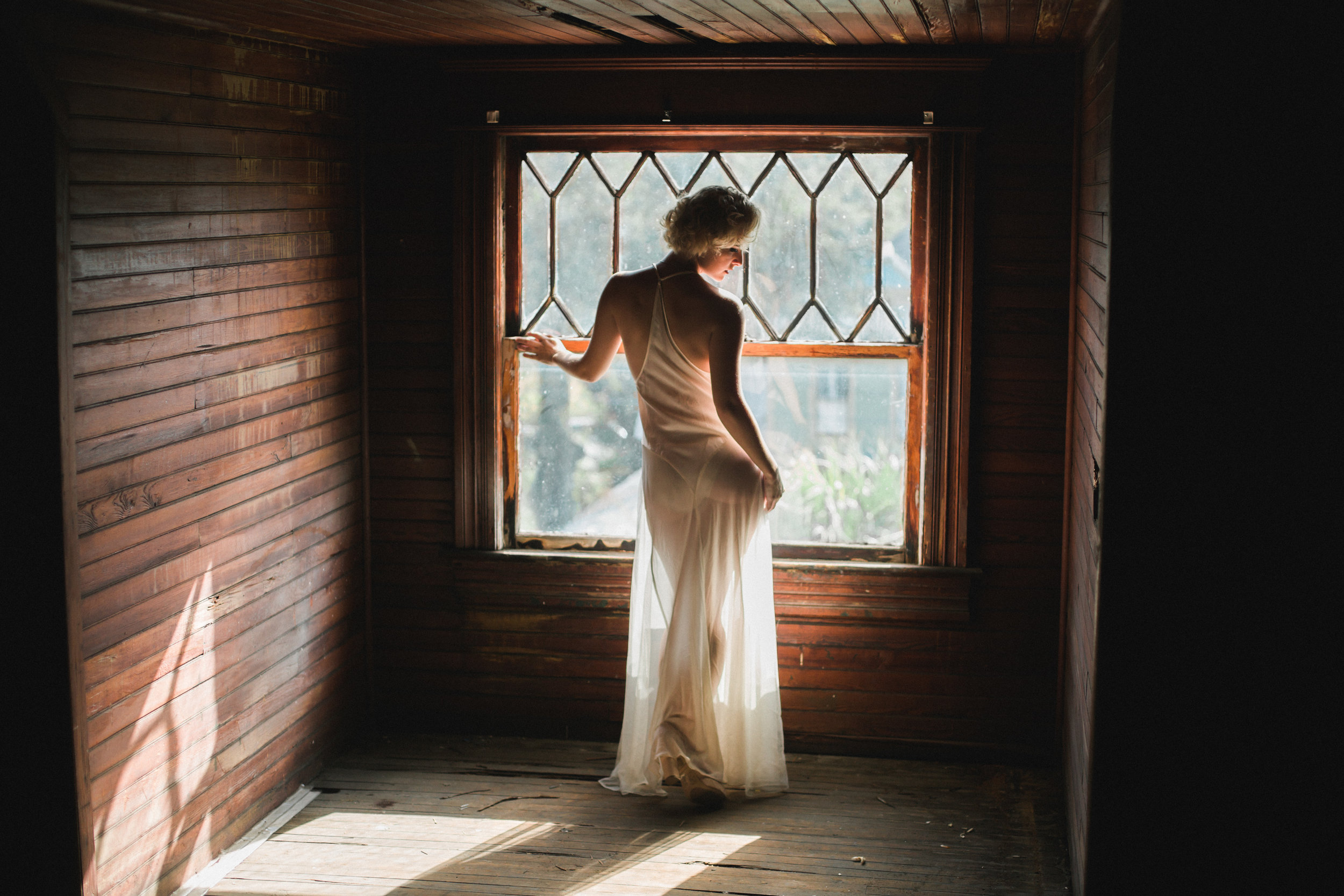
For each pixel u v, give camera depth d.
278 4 2.69
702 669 3.44
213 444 3.04
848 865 3.10
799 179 3.79
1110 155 2.18
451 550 4.00
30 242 2.36
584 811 3.45
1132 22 2.06
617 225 3.88
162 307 2.80
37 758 2.46
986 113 3.62
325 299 3.69
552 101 3.78
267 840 3.24
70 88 2.45
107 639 2.60
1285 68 2.03
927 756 3.87
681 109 3.74
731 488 3.40
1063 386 3.68
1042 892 2.96
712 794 3.44
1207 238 2.08
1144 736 2.20
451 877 3.02
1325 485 2.09
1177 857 2.21
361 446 4.00
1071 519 3.56
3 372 2.38
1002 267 3.67
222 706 3.12
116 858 2.66
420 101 3.85
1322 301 2.06
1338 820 2.14
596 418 3.96
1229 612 2.15
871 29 3.22
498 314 3.90
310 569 3.64
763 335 3.86
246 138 3.19
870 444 3.84
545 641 4.02
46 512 2.41
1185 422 2.12
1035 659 3.79
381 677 4.11
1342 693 2.12
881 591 3.79
